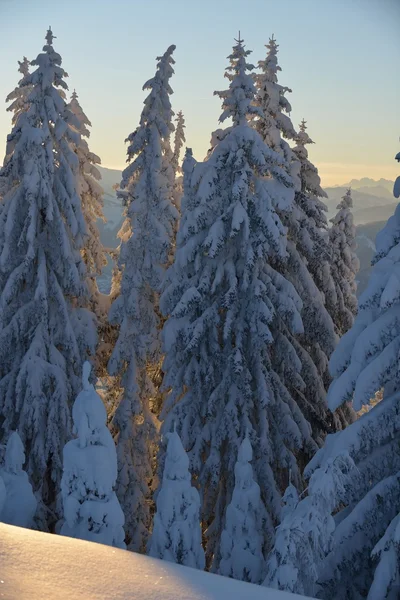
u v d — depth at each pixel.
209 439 17.66
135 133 21.61
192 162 18.34
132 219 21.38
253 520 13.95
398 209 11.73
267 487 17.11
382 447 11.48
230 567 13.79
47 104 19.75
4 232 19.50
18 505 12.60
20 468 13.11
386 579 9.72
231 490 17.56
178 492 12.35
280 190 17.62
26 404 18.83
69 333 19.98
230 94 18.20
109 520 9.91
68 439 19.41
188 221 17.59
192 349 17.59
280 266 19.55
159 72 21.17
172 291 18.28
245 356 17.86
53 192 20.23
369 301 11.20
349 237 24.78
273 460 17.47
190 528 12.28
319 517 9.53
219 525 17.83
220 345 18.48
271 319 16.91
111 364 21.05
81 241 20.61
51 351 19.72
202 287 17.45
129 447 21.28
